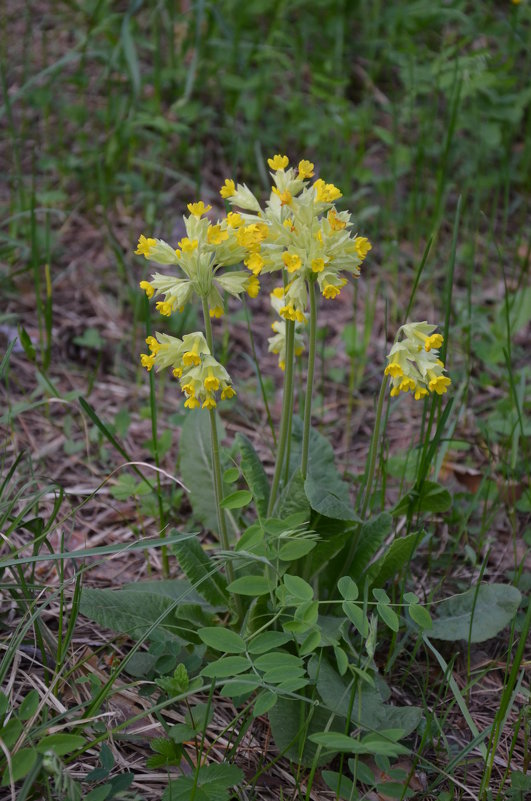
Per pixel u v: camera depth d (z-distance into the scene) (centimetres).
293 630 83
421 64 162
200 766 84
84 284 136
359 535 95
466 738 92
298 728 88
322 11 192
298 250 87
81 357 128
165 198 151
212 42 167
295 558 86
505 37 183
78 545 105
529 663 94
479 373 129
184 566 92
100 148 157
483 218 157
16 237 137
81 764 85
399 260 146
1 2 193
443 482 114
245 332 134
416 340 89
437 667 97
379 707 87
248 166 158
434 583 103
